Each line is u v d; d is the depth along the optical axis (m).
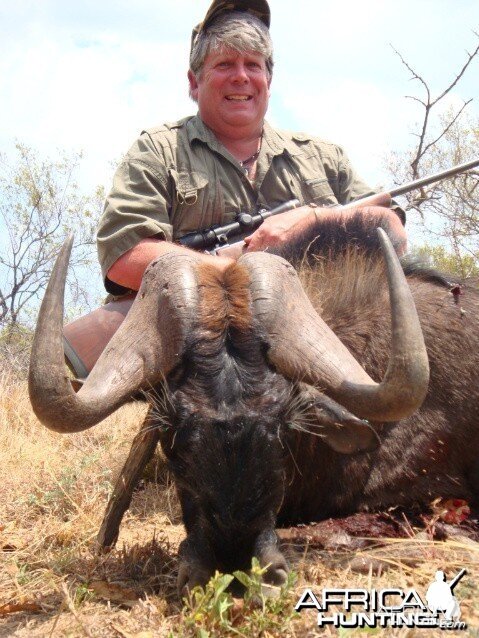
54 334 0.97
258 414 1.03
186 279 1.13
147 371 1.09
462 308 1.48
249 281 1.15
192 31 1.88
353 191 1.89
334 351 1.11
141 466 1.34
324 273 1.45
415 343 0.99
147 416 1.27
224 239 1.67
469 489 1.44
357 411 1.06
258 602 0.99
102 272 1.63
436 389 1.40
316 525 1.31
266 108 1.82
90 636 0.99
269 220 1.56
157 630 1.00
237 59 1.75
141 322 1.13
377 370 1.38
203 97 1.78
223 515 1.00
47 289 0.97
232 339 1.09
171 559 1.29
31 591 1.17
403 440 1.37
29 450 2.09
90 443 2.14
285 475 1.19
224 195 1.72
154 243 1.58
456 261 3.54
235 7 1.81
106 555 1.30
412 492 1.39
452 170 1.91
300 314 1.15
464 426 1.42
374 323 1.41
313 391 1.13
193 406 1.04
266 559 1.02
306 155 1.85
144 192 1.68
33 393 0.97
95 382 1.05
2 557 1.32
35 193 4.55
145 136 1.75
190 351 1.08
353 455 1.34
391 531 1.31
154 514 1.62
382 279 1.48
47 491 1.67
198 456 1.01
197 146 1.76
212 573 1.03
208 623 0.95
